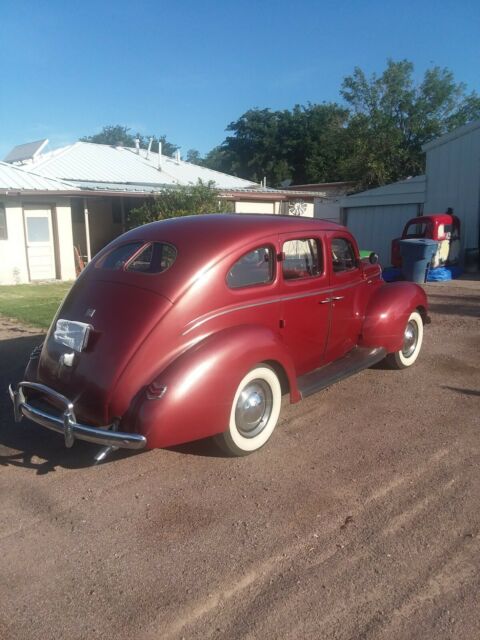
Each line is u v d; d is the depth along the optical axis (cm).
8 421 486
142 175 2106
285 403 527
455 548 303
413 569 287
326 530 322
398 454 418
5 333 834
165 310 369
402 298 576
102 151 2314
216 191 1596
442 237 1466
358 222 2009
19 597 272
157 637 246
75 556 303
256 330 402
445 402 527
